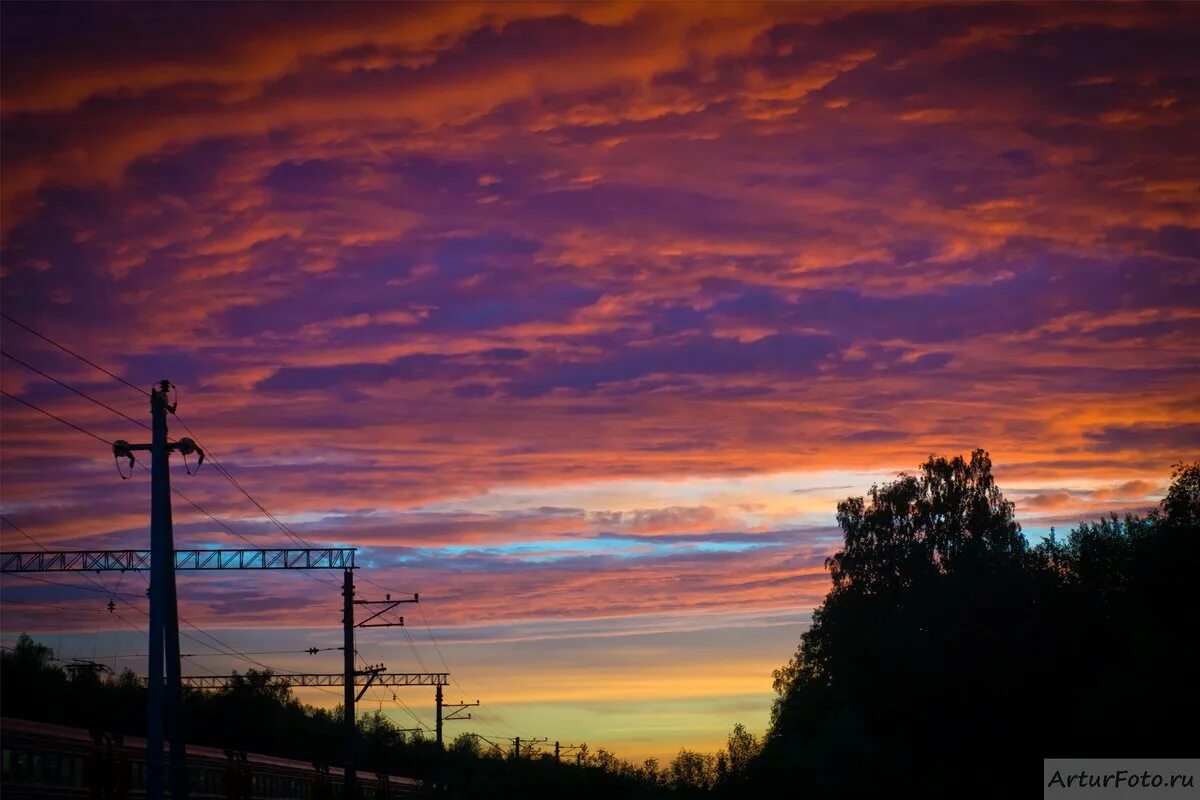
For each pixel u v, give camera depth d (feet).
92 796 150.92
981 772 195.72
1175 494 185.88
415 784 292.40
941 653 198.39
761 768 258.16
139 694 318.24
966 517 282.97
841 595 278.26
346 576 212.84
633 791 348.38
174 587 123.54
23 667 298.76
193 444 125.59
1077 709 177.58
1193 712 155.22
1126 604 190.70
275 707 377.30
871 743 217.77
